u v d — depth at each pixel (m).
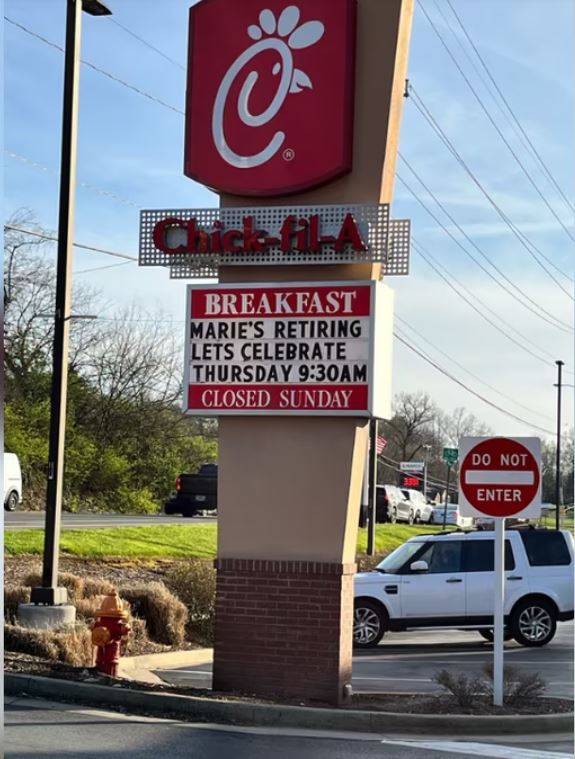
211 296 11.27
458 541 17.30
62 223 13.93
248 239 11.15
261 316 11.10
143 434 50.78
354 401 10.76
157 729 8.85
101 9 14.46
